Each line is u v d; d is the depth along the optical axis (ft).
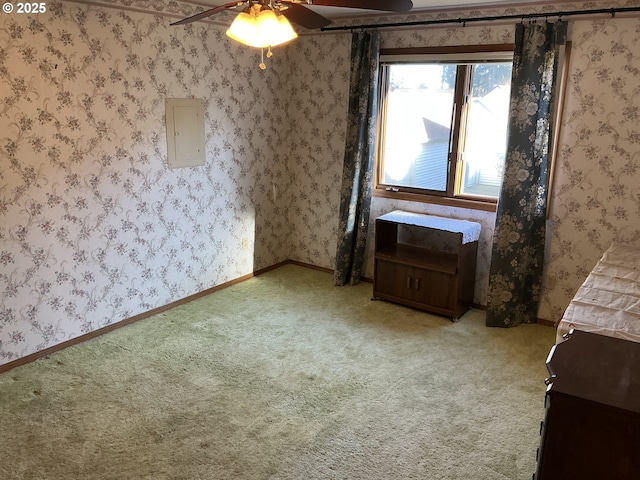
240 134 13.82
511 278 11.72
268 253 15.74
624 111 10.44
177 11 11.49
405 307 13.12
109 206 11.00
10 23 8.84
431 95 13.09
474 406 8.84
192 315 12.46
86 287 10.90
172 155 12.09
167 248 12.50
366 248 14.80
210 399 8.93
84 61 10.00
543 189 11.44
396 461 7.46
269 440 7.88
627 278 8.52
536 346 11.08
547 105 11.03
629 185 10.66
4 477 7.01
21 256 9.67
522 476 7.18
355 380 9.63
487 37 11.71
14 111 9.12
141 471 7.18
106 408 8.61
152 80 11.32
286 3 6.89
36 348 10.21
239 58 13.29
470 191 13.16
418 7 11.84
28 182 9.53
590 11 10.26
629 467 4.05
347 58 13.87
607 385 4.23
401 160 14.07
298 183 15.74
